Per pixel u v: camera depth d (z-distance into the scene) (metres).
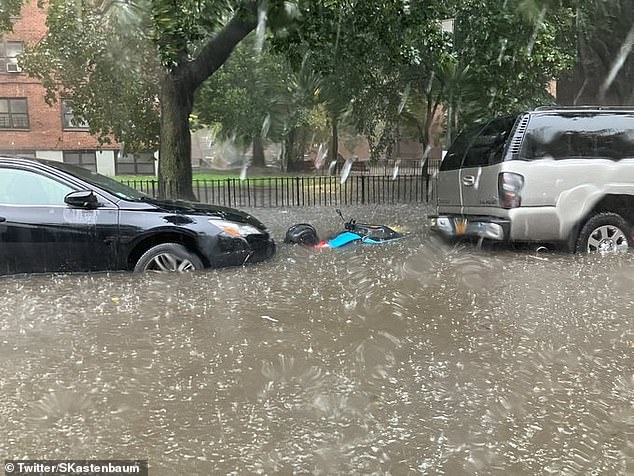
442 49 11.54
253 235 6.89
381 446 3.08
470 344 4.51
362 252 8.14
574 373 3.96
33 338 4.65
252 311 5.36
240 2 8.89
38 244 6.30
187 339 4.63
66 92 15.18
